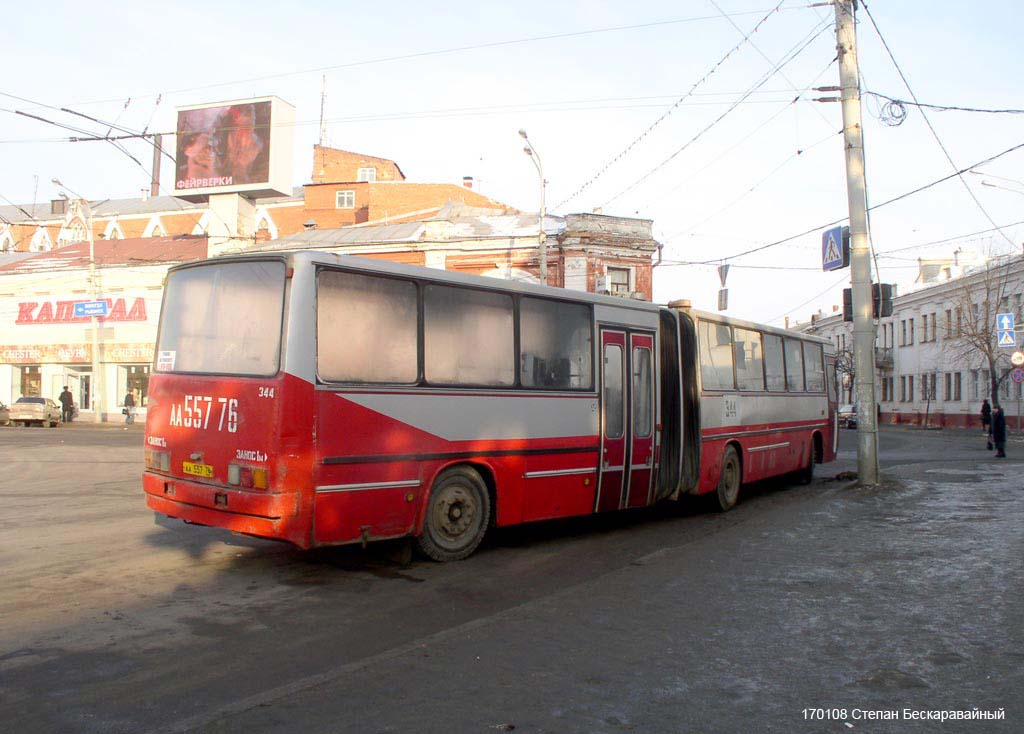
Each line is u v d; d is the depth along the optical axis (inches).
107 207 2509.8
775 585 281.1
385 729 159.9
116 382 1641.2
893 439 1457.9
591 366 392.5
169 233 2357.3
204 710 171.5
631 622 235.3
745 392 528.4
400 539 318.7
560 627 230.1
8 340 1700.3
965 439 1451.8
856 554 335.3
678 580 288.7
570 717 166.2
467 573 309.6
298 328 274.5
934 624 233.8
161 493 311.3
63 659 204.4
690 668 196.4
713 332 494.0
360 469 287.7
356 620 243.1
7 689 183.2
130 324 1621.6
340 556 333.1
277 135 1584.6
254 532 274.2
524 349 357.7
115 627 232.7
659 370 437.1
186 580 290.7
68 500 496.4
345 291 289.7
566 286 1294.3
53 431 1350.9
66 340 1659.7
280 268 282.2
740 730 160.2
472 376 332.8
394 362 303.0
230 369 290.5
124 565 313.0
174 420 308.5
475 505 336.5
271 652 211.8
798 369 629.3
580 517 467.8
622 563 333.1
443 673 191.8
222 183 1592.0
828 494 537.6
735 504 530.0
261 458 273.1
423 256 1360.7
